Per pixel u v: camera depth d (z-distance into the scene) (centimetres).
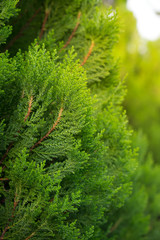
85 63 232
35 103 157
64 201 151
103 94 240
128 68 1201
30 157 165
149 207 471
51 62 164
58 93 160
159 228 459
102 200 194
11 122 159
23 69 160
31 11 240
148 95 1294
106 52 231
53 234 154
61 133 161
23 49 224
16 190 152
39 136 168
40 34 248
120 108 244
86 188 184
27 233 155
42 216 153
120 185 225
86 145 176
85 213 191
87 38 231
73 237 155
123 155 226
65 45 241
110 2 1017
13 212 152
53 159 175
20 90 162
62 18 246
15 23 214
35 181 148
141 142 381
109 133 221
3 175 165
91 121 173
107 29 221
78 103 160
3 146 155
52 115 166
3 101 161
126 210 348
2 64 145
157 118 1260
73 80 158
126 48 1202
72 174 172
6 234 152
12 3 157
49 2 245
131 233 354
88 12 249
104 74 233
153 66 1325
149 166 507
